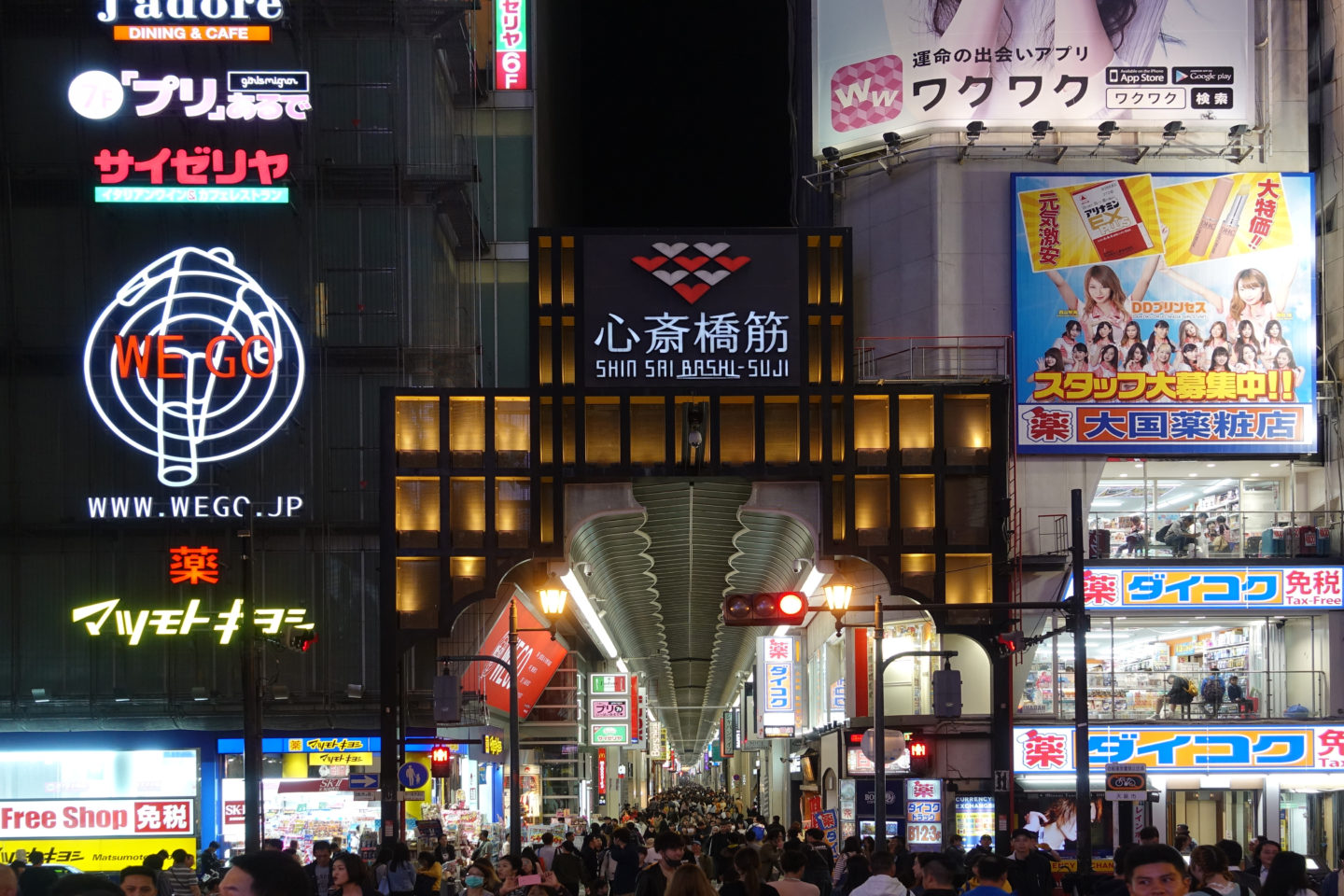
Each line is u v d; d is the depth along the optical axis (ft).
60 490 155.43
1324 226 153.28
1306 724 138.41
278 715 152.97
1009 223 150.10
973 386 140.77
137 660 153.38
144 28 159.53
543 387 138.72
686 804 328.08
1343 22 150.51
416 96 163.94
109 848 151.43
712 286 139.95
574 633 222.69
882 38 154.71
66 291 157.38
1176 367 146.82
